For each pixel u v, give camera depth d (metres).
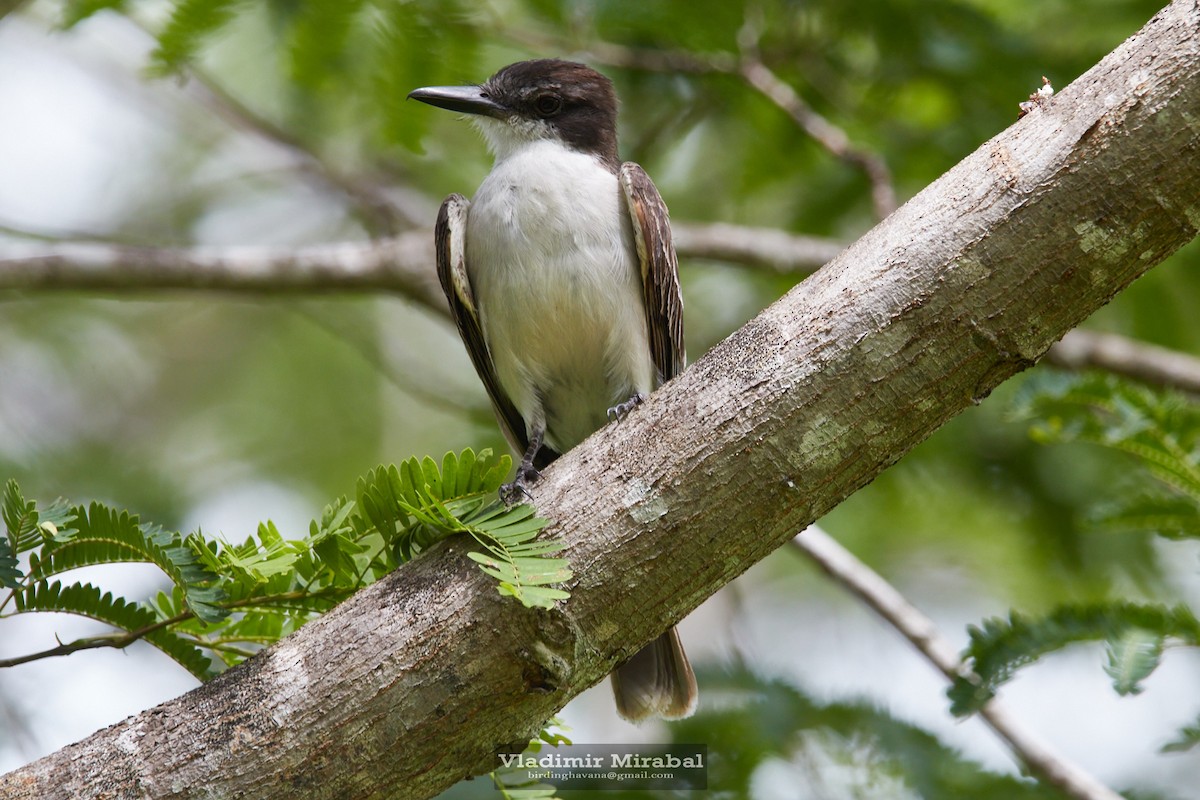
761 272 14.16
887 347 6.01
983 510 13.80
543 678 5.98
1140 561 12.98
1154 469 8.34
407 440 17.19
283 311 17.66
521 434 10.82
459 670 5.95
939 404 6.06
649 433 6.22
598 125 11.05
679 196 15.80
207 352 17.98
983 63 11.80
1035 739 9.25
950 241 5.97
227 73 14.91
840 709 9.93
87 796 5.78
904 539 15.46
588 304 9.70
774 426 6.07
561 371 10.07
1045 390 8.38
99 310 17.81
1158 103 5.72
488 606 6.00
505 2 12.30
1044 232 5.87
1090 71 6.00
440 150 15.07
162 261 12.86
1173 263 12.69
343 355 17.16
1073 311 5.96
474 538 6.20
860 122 12.45
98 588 6.45
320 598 6.67
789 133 13.19
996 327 5.95
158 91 17.72
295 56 10.23
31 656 6.45
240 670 6.04
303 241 19.08
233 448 17.02
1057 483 13.13
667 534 6.10
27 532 6.06
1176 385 12.62
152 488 14.23
